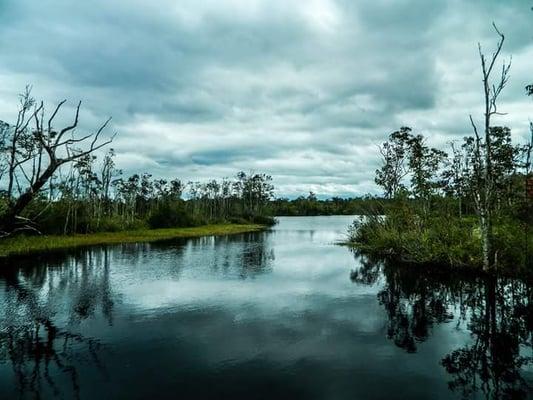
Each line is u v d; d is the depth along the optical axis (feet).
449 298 57.21
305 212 544.21
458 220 97.91
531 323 45.34
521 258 65.46
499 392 28.81
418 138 118.73
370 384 29.96
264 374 31.60
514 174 80.79
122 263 90.63
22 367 33.14
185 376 31.22
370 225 130.93
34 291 61.46
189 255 105.81
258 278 72.49
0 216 49.85
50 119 47.50
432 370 32.60
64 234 153.58
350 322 45.52
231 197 367.04
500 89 66.74
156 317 47.34
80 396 28.12
